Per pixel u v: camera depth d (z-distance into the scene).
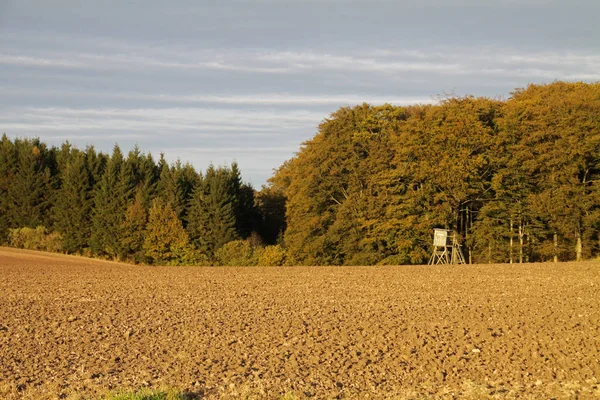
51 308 24.83
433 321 21.17
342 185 64.19
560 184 56.38
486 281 33.88
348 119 63.53
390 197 59.75
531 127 56.97
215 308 24.48
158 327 20.33
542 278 34.97
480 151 58.78
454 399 12.91
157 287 32.50
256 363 15.59
